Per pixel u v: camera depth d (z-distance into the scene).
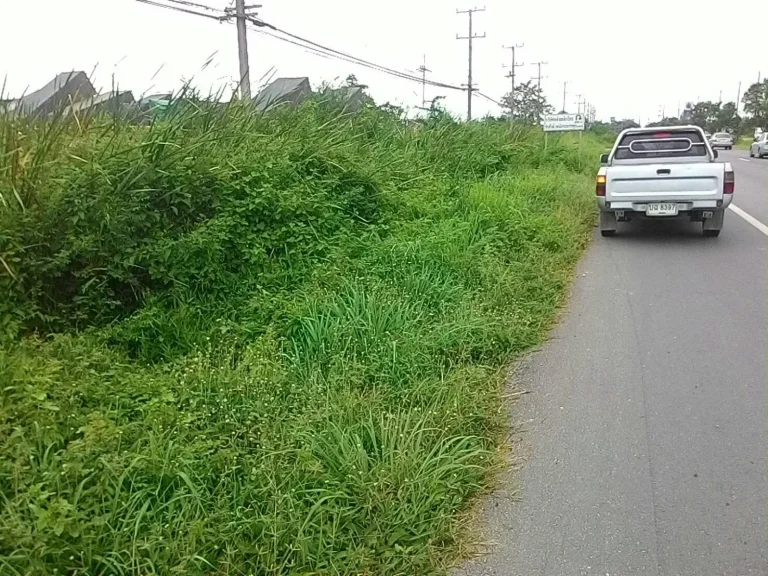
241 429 3.93
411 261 7.09
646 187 10.44
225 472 3.52
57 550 2.85
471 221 8.86
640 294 7.46
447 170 13.12
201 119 7.77
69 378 4.23
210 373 4.54
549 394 4.94
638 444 4.17
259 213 6.76
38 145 5.84
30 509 3.00
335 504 3.39
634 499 3.61
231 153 7.22
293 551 3.09
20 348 4.51
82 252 5.30
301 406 4.30
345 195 8.45
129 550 2.95
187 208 6.20
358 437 3.83
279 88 12.70
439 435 4.11
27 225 5.20
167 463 3.45
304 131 9.20
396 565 3.11
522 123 21.67
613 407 4.68
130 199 5.68
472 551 3.25
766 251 9.61
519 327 6.02
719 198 10.22
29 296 5.12
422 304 6.32
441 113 15.77
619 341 5.97
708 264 8.87
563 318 6.69
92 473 3.30
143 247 5.61
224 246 6.20
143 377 4.52
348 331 5.36
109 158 5.92
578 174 18.08
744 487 3.68
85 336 5.04
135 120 7.51
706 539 3.27
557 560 3.17
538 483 3.80
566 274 8.19
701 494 3.63
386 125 13.05
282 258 6.64
